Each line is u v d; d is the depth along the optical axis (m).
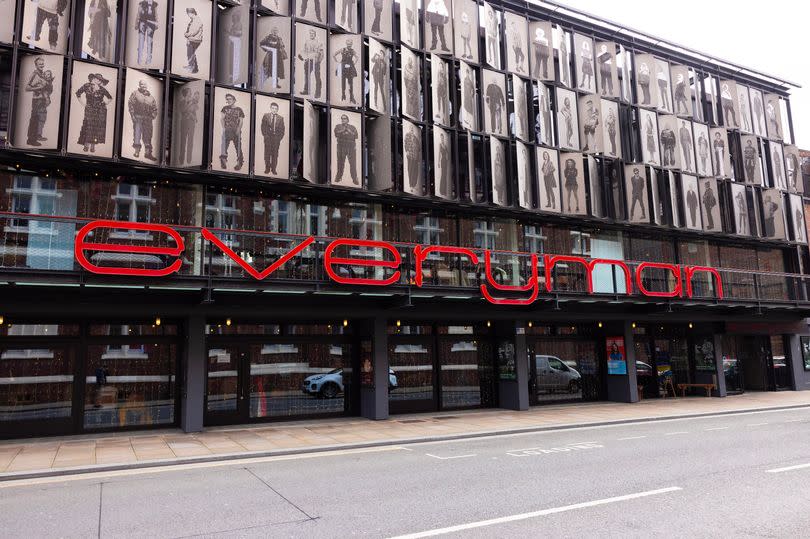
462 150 19.44
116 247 12.73
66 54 14.04
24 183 13.90
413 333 19.36
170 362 15.88
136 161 14.42
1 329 14.28
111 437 14.19
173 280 13.54
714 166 25.23
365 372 17.89
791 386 27.44
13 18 13.71
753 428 15.37
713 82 26.67
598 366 23.08
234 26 16.28
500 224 20.12
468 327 20.44
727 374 26.08
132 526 7.01
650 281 22.64
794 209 27.77
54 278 12.46
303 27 17.20
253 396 16.72
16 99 13.55
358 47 17.75
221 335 16.55
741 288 25.55
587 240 21.89
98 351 15.16
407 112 18.28
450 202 18.66
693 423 16.78
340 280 14.98
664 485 8.66
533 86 21.23
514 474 9.66
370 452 12.41
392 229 18.27
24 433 14.12
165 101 14.91
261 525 6.93
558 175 20.94
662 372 24.83
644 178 22.72
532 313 20.05
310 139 16.77
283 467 10.80
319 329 17.98
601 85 22.86
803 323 27.77
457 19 19.92
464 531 6.51
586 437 14.08
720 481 8.89
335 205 17.50
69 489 9.16
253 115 16.06
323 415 17.64
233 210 16.08
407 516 7.18
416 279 16.09
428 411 19.17
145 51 14.95
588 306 21.11
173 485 9.31
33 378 14.42
